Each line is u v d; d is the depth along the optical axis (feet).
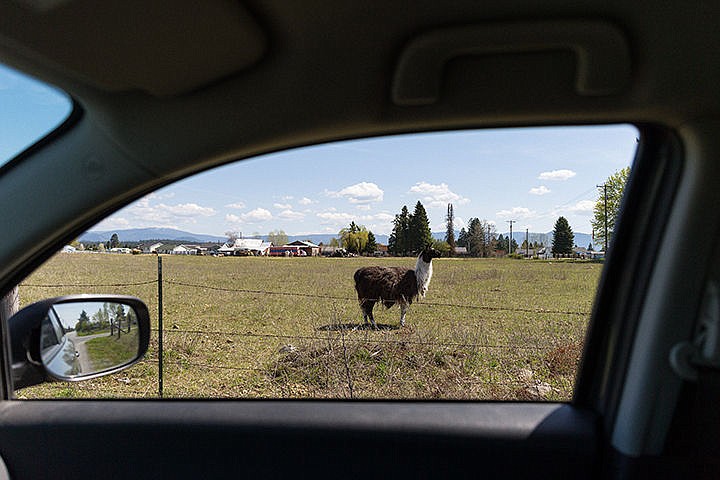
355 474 5.29
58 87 3.90
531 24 3.68
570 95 4.16
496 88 4.11
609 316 5.62
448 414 5.53
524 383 17.04
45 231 4.13
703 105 4.26
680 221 4.80
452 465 5.26
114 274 54.13
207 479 5.32
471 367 18.52
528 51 3.89
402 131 4.63
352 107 4.23
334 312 31.91
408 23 3.68
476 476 5.25
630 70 3.95
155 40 3.45
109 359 5.53
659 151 5.08
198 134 4.12
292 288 54.03
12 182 4.11
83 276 49.47
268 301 40.42
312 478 5.30
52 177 4.09
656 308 4.91
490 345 20.68
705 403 4.72
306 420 5.41
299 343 21.42
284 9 3.49
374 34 3.74
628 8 3.60
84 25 3.27
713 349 4.68
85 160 4.07
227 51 3.67
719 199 4.63
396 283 31.19
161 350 17.80
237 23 3.44
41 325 5.01
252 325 29.96
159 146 4.09
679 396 4.79
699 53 3.84
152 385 18.07
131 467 5.30
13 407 5.37
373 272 31.63
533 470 5.22
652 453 4.84
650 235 5.24
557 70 4.01
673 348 4.79
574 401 5.81
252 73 3.97
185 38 3.48
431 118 4.43
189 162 4.21
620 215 5.48
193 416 5.43
